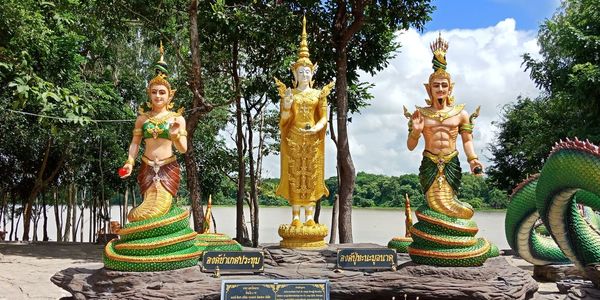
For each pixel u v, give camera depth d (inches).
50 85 612.7
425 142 398.6
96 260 663.1
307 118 455.8
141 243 354.0
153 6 725.9
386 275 363.9
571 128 725.9
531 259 514.0
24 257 673.6
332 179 1407.5
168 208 375.2
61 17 709.9
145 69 1155.9
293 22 702.5
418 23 738.8
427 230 377.4
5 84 694.5
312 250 433.1
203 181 1154.7
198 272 366.0
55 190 1245.1
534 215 457.4
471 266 368.2
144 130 386.6
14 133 982.4
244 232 1018.7
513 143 1079.6
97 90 803.4
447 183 387.2
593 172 343.6
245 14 691.4
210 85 966.4
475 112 398.9
